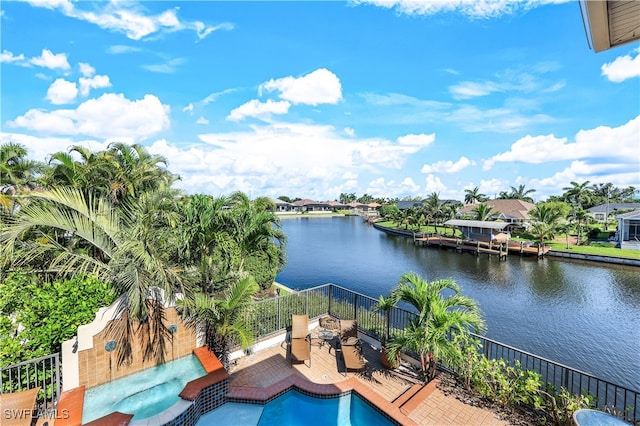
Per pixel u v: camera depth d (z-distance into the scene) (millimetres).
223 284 9375
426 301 6629
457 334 6730
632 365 11547
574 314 16500
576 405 5133
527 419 5570
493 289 21031
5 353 5078
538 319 15875
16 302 6168
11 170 13328
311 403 6355
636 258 26234
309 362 7723
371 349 8359
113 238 6914
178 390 6250
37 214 6035
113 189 10305
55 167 10312
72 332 5906
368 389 6453
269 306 9203
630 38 2270
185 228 8297
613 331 14453
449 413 5746
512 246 35219
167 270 6984
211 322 7270
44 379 5207
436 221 48688
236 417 5941
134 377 6543
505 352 12609
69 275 7367
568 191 56969
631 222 33219
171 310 7105
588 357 12172
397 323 9406
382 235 54000
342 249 38500
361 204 125500
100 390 6094
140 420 5051
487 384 6094
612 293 19891
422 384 6742
